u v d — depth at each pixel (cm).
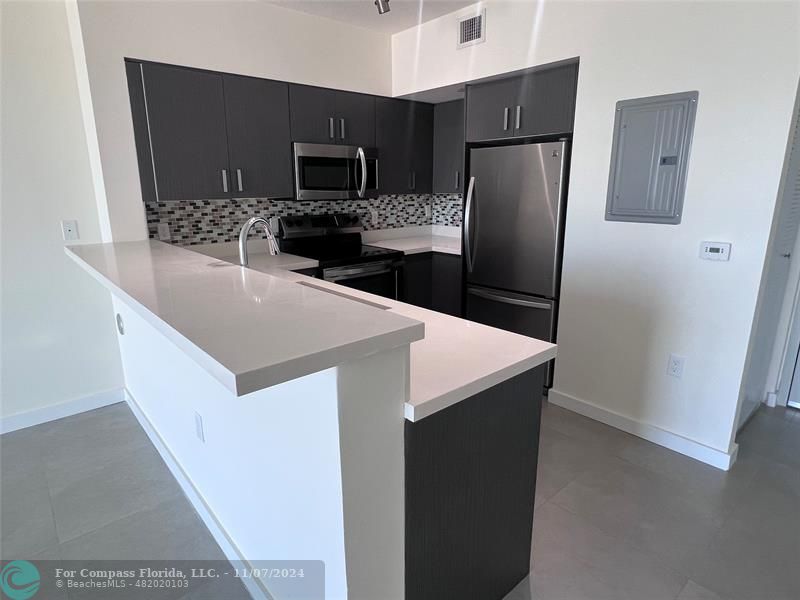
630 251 257
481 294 348
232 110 296
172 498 223
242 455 162
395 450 117
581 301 286
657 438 262
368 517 116
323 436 111
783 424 285
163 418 248
